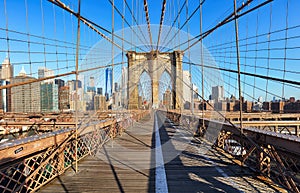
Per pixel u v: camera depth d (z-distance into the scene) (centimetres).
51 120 907
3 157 241
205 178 344
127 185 320
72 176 355
